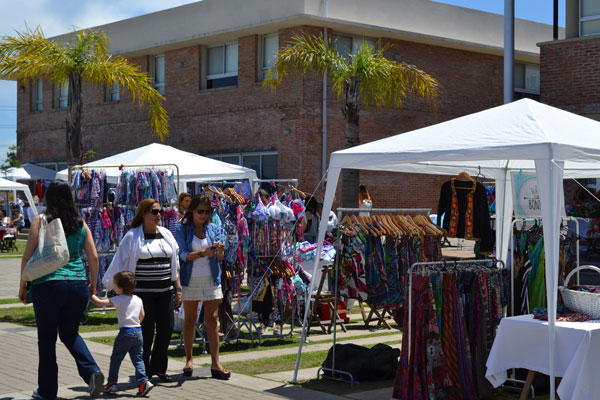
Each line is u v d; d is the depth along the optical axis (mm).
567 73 17766
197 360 9023
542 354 6477
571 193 18453
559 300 8305
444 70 26531
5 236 25984
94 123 30344
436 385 7020
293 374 8344
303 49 18281
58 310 6781
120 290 7191
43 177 30781
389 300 8977
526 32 28781
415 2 25672
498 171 10359
